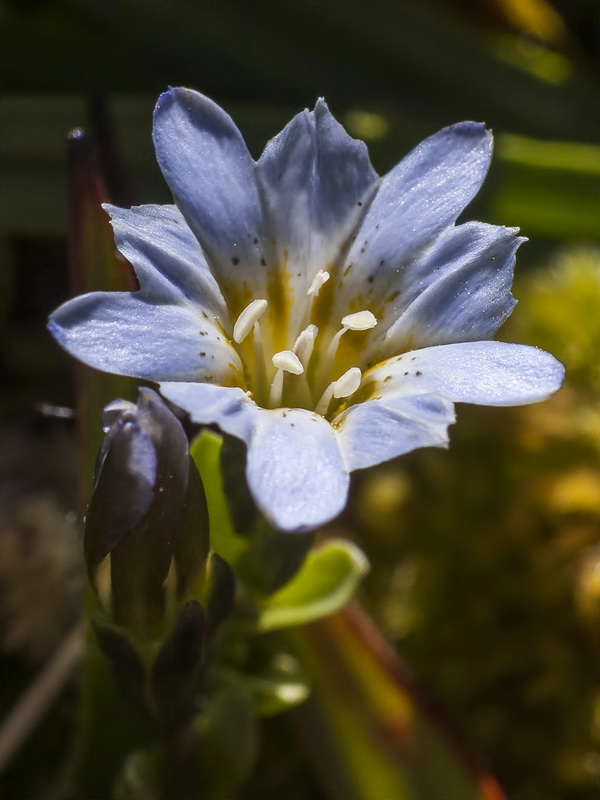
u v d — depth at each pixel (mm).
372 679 62
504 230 51
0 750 63
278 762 68
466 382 48
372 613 71
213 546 55
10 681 70
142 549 49
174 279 49
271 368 54
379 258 53
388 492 73
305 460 45
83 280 56
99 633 51
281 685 58
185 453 48
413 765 61
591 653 68
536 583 69
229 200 51
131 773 57
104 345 46
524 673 69
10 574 70
